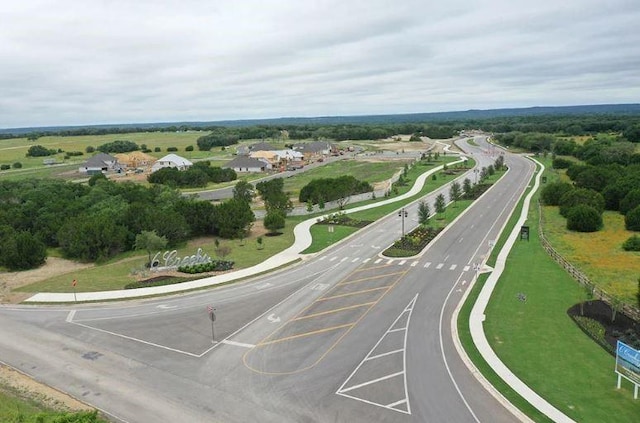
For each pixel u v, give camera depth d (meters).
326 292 40.62
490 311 35.91
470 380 26.25
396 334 32.19
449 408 23.67
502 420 22.67
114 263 51.88
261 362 28.78
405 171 114.56
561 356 28.70
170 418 23.48
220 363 28.83
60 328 34.75
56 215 63.88
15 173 133.50
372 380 26.41
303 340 31.61
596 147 127.31
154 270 47.41
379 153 171.25
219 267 47.53
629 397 24.34
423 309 36.50
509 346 30.16
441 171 119.12
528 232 57.69
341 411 23.61
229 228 60.59
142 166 151.12
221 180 118.19
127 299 39.97
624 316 34.34
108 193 79.06
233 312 36.78
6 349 31.56
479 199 83.88
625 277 42.84
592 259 48.56
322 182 84.94
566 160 119.81
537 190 91.06
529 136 174.75
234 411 23.89
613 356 28.56
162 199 74.12
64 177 126.12
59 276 47.34
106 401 25.12
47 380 27.44
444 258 49.94
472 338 31.36
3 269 50.50
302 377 26.92
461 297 38.88
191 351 30.53
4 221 61.38
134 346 31.52
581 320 33.62
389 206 79.56
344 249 54.31
